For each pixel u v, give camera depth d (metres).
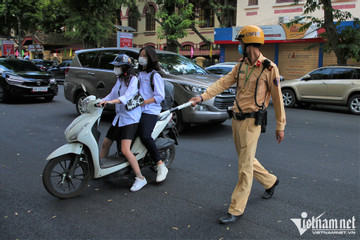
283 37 18.31
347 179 4.65
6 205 3.75
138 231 3.20
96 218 3.46
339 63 13.34
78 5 21.88
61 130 7.63
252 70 3.28
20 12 26.67
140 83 4.20
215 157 5.66
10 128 7.75
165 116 4.70
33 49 32.66
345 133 7.74
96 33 22.42
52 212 3.59
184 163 5.32
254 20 19.34
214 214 3.57
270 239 3.08
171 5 20.03
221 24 23.20
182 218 3.47
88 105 3.90
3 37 34.59
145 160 4.45
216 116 6.86
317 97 11.75
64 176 3.90
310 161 5.48
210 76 7.87
